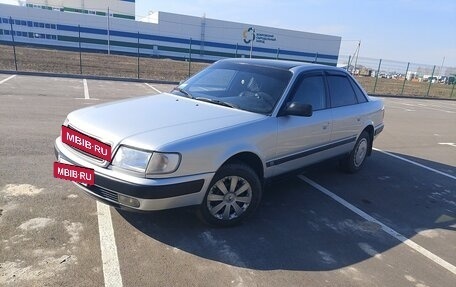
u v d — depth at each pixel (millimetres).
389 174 6195
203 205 3457
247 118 3807
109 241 3287
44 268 2834
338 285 2996
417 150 8367
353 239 3797
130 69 27641
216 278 2930
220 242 3459
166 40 54281
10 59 25484
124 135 3148
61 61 28172
